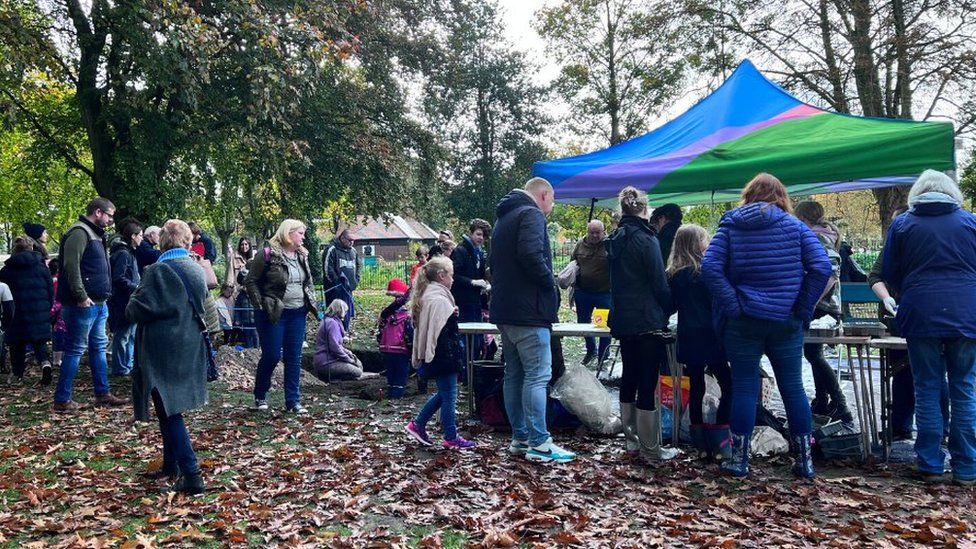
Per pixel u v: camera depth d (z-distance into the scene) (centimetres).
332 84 1709
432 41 1959
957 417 460
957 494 439
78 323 693
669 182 646
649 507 418
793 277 450
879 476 481
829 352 912
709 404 549
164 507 426
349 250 1231
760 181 477
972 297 450
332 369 884
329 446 564
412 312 556
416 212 2177
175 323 442
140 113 1320
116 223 1399
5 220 2562
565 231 3919
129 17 1094
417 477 478
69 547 368
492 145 4409
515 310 500
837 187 838
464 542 371
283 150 1445
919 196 470
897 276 484
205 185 1511
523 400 511
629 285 500
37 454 548
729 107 742
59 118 1485
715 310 471
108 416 670
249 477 483
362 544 369
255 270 675
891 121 623
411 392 821
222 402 738
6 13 1097
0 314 870
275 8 1280
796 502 425
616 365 927
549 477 477
